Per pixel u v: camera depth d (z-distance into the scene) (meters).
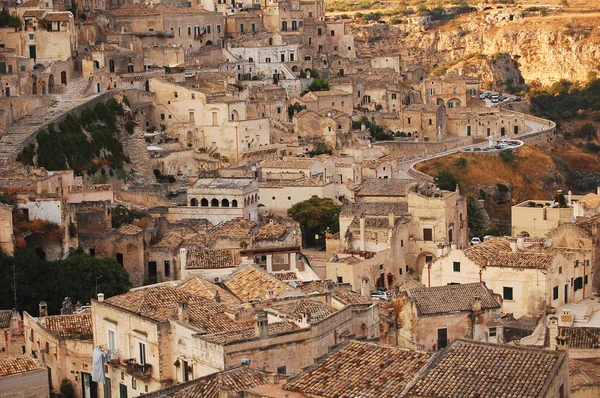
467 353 143.00
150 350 187.50
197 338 176.62
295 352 176.00
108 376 196.12
